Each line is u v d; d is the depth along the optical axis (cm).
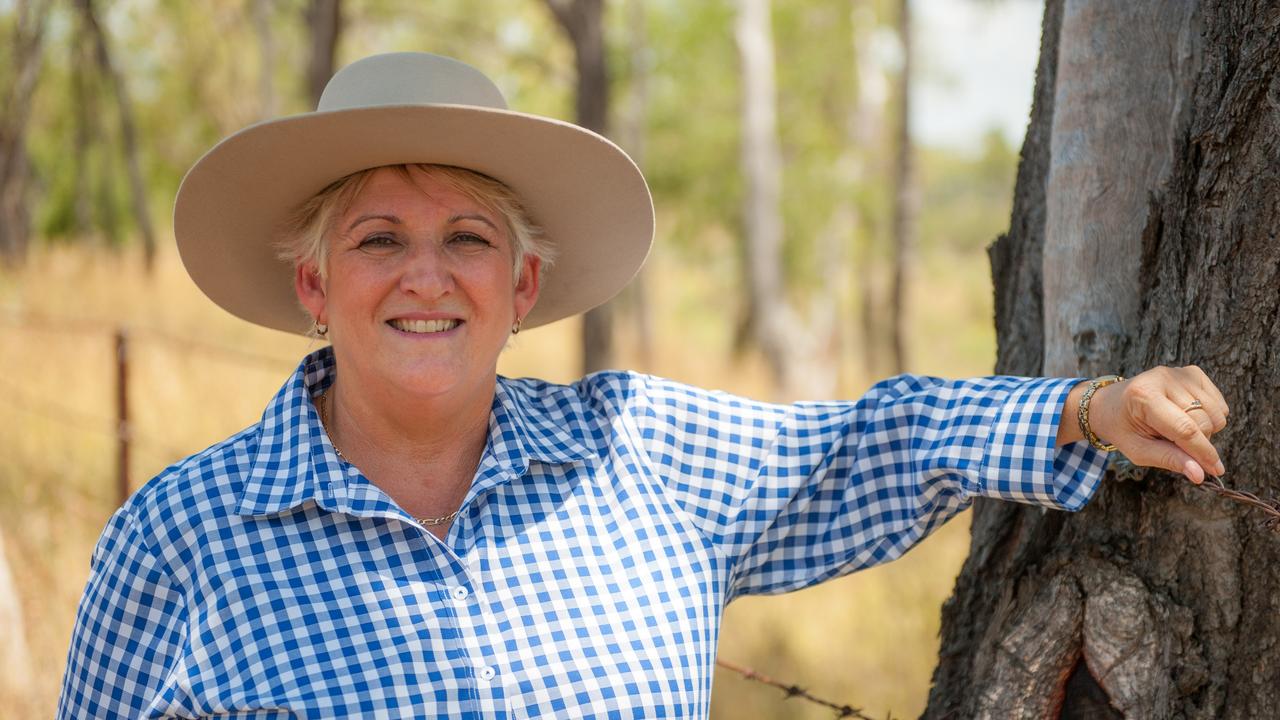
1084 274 198
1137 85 193
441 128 178
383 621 175
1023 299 226
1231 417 181
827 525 203
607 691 181
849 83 2228
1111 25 194
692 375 1547
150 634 178
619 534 194
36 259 1402
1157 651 184
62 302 1152
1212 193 184
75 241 2077
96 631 179
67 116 2052
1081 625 190
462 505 186
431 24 1748
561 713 178
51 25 1563
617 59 1914
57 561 472
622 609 187
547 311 243
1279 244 177
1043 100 226
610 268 227
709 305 2850
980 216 4322
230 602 174
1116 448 177
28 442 643
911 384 204
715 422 207
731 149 2119
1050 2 226
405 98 186
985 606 215
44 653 389
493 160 186
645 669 184
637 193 205
